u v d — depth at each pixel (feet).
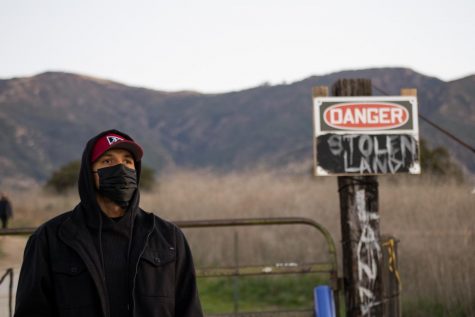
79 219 8.82
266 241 37.45
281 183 51.93
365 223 16.58
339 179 17.02
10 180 309.63
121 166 8.84
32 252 8.68
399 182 33.96
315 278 33.32
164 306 8.83
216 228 39.83
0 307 17.29
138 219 9.29
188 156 426.10
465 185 32.12
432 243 25.34
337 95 16.98
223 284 35.63
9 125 393.09
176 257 9.27
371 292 16.38
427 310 24.07
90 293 8.44
